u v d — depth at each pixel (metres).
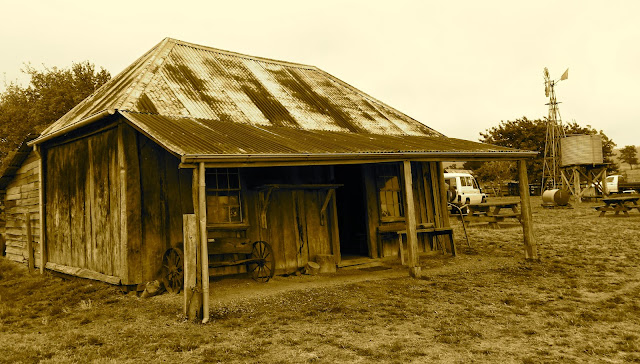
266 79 13.15
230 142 7.26
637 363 4.60
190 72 11.41
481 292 7.89
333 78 15.73
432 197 12.78
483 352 4.93
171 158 8.66
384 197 11.84
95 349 5.16
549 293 7.71
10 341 5.59
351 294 7.82
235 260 9.32
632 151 83.12
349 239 13.12
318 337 5.48
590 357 4.77
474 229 18.70
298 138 8.83
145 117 8.05
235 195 9.35
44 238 11.52
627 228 16.08
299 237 10.15
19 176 13.72
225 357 4.83
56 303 7.76
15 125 29.72
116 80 12.27
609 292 7.69
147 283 8.02
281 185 9.41
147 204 8.27
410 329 5.79
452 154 9.67
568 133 54.59
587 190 32.41
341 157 7.86
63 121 11.26
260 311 6.74
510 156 10.63
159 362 4.72
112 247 8.55
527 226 10.84
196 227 6.40
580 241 13.59
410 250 9.30
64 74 30.73
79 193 9.93
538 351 4.95
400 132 12.52
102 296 8.04
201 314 6.30
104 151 8.99
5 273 11.47
